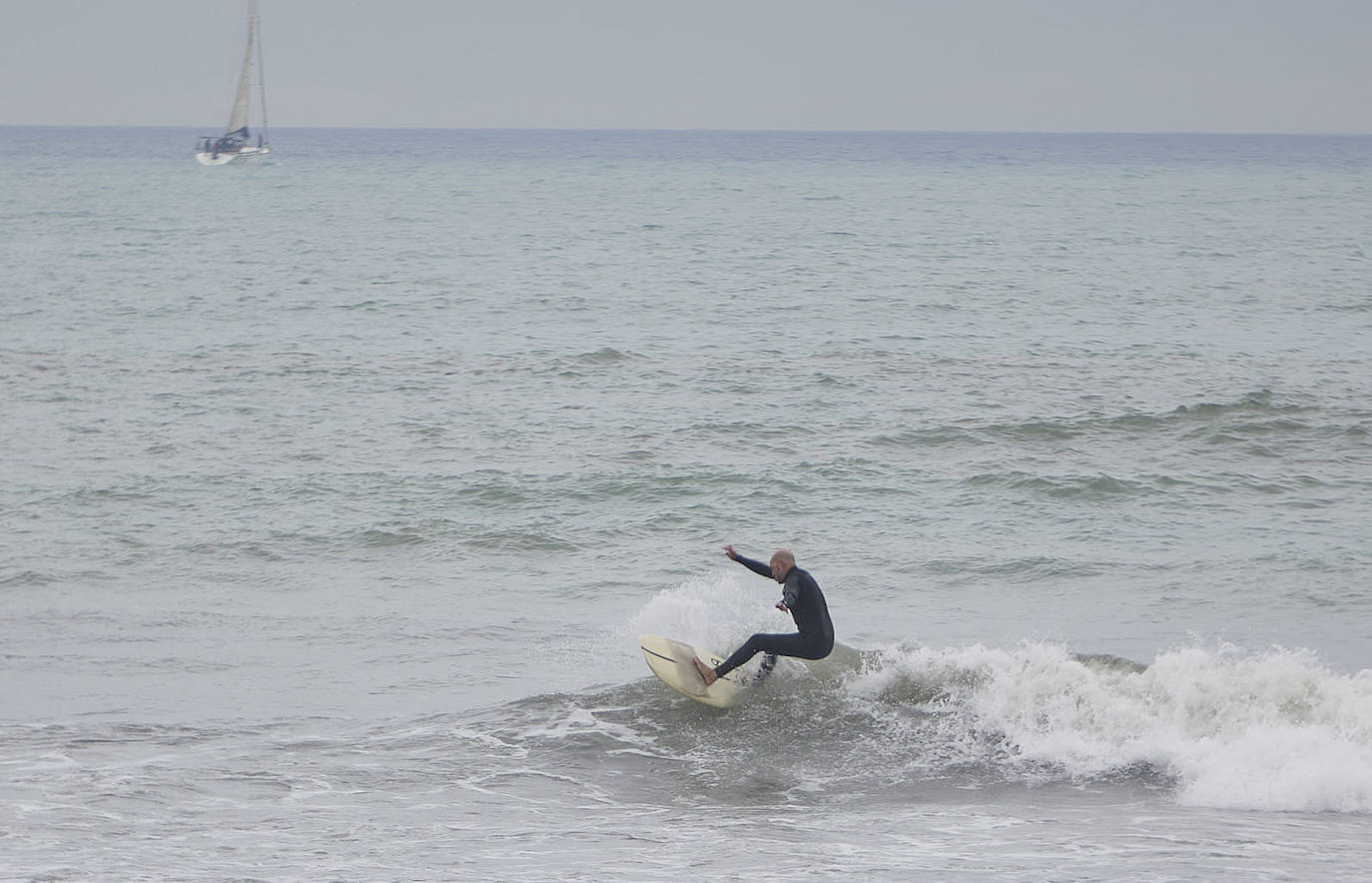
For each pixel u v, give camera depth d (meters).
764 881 30.20
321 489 80.19
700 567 66.88
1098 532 72.38
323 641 56.12
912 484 82.19
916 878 30.30
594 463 86.62
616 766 40.50
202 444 91.00
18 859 31.55
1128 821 35.50
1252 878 29.98
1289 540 70.38
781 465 86.06
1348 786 37.16
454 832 34.62
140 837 33.78
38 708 47.59
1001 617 58.69
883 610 59.91
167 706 47.94
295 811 36.41
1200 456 88.94
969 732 42.16
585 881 30.17
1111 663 45.16
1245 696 41.34
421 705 47.91
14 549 68.56
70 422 97.25
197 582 64.44
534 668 52.41
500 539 71.38
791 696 44.78
